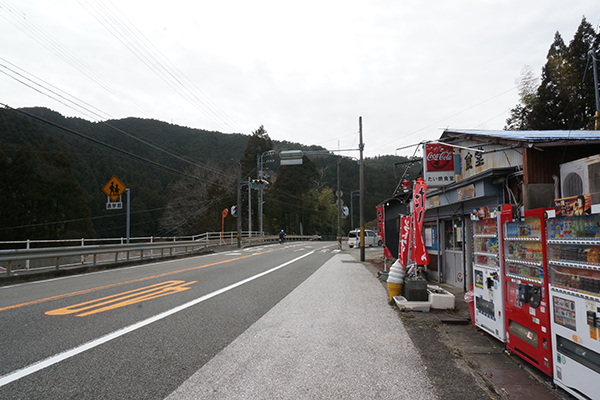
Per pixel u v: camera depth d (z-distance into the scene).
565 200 3.64
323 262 19.83
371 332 6.06
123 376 4.09
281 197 64.88
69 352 4.87
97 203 53.06
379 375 4.22
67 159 40.38
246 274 13.68
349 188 96.19
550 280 3.96
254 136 62.16
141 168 67.94
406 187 14.11
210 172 60.69
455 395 3.72
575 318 3.52
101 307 7.66
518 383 4.02
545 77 21.36
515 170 7.42
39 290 9.98
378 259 22.14
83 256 16.23
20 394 3.62
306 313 7.40
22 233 34.69
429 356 4.90
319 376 4.17
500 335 5.13
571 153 6.47
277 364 4.54
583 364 3.38
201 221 55.19
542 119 20.50
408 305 7.60
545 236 4.05
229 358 4.73
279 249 32.78
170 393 3.69
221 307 7.80
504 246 5.10
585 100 18.48
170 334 5.75
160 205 60.91
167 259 21.89
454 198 10.23
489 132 9.27
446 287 10.88
